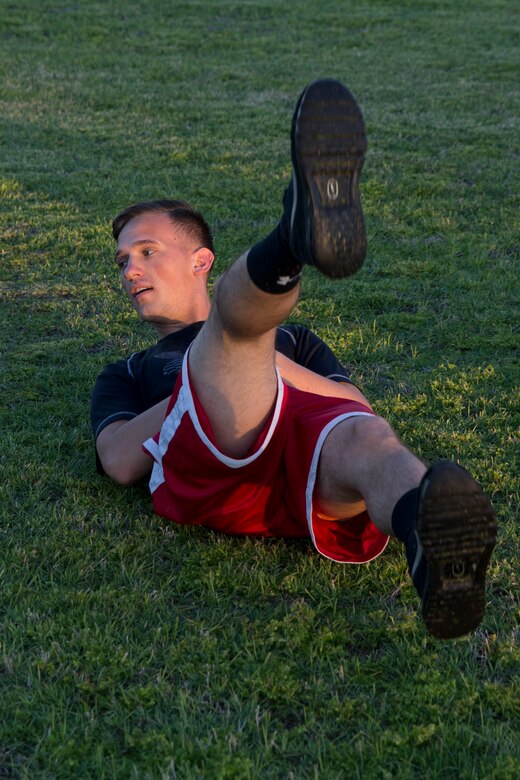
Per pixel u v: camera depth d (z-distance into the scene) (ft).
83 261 20.43
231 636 8.45
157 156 29.22
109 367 11.67
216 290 7.77
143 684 7.84
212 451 8.73
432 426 12.86
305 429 8.78
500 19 57.31
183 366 8.68
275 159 28.76
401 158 28.84
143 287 11.48
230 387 8.36
